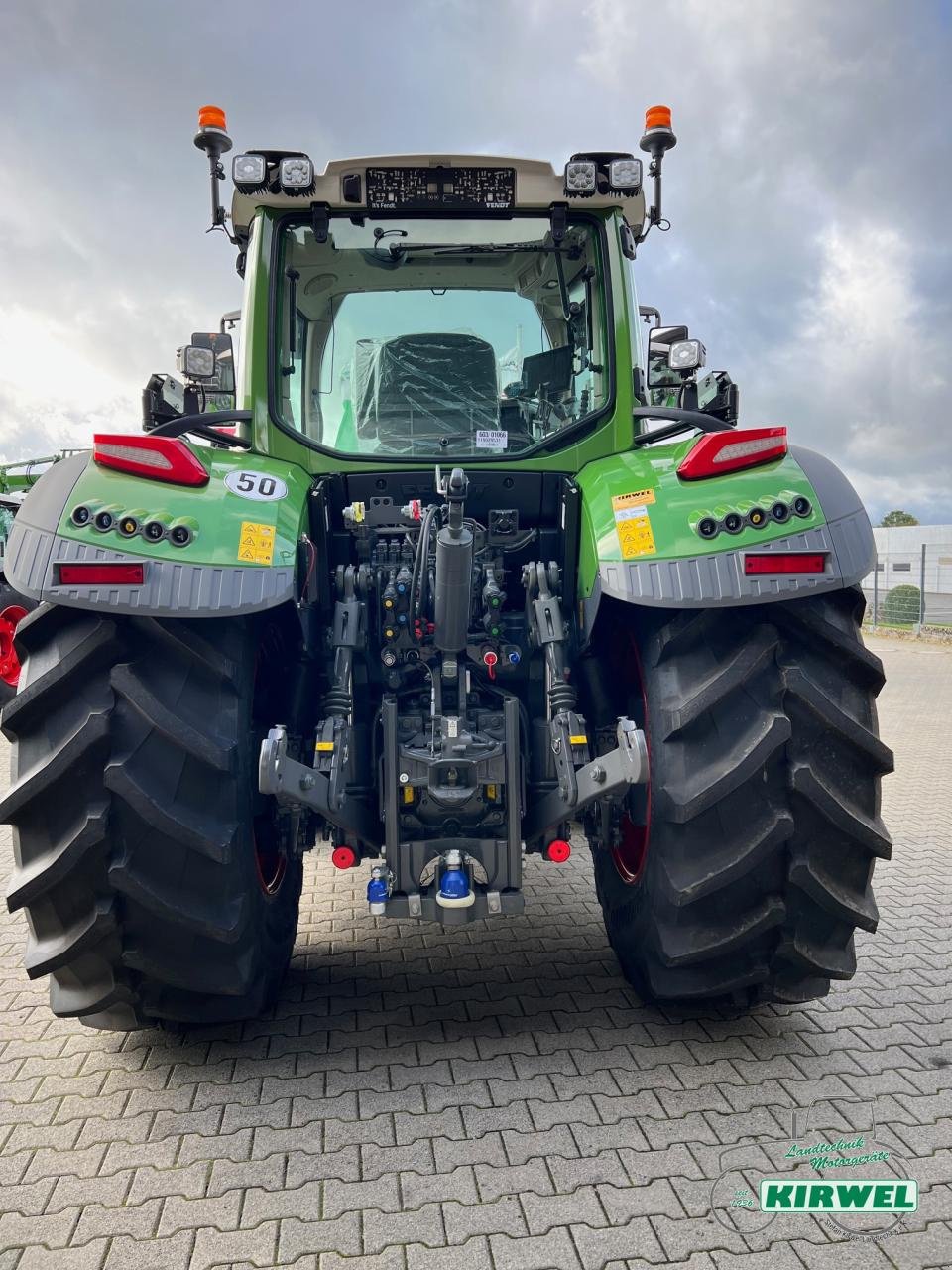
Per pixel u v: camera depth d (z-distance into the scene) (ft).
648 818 8.47
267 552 7.54
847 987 10.00
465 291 10.57
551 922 12.07
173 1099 7.79
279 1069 8.27
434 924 12.07
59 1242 6.07
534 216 10.50
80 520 7.19
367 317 10.50
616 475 8.70
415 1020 9.19
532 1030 8.94
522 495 10.14
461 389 10.50
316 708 9.25
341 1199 6.45
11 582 7.27
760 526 7.55
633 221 11.14
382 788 8.58
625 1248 5.95
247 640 7.88
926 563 65.82
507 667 9.33
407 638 9.06
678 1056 8.42
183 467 7.63
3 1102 7.81
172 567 7.16
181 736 7.21
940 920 12.20
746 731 7.62
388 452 10.39
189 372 10.36
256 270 10.12
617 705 9.43
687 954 8.02
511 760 8.38
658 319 12.50
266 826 9.14
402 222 10.42
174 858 7.38
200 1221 6.25
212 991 7.85
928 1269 5.81
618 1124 7.32
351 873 14.67
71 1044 8.89
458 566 8.18
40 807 7.35
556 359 10.64
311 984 10.11
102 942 7.53
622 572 7.77
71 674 7.25
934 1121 7.38
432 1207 6.34
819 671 7.77
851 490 7.98
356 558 9.81
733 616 7.79
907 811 18.62
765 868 7.76
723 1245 5.98
